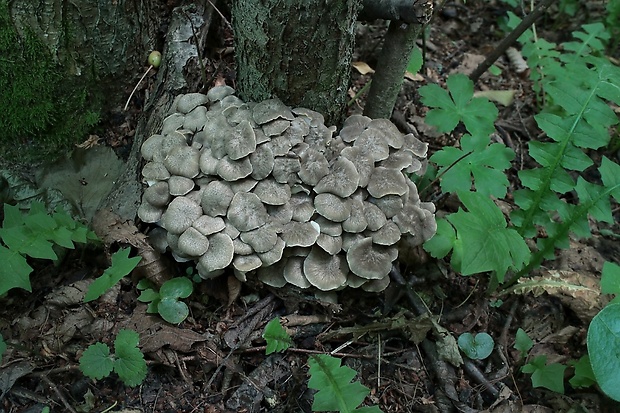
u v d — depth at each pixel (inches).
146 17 30.7
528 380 28.0
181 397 26.4
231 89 29.6
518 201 29.7
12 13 27.2
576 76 30.1
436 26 42.7
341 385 24.1
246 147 26.4
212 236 26.3
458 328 29.5
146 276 27.7
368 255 27.3
